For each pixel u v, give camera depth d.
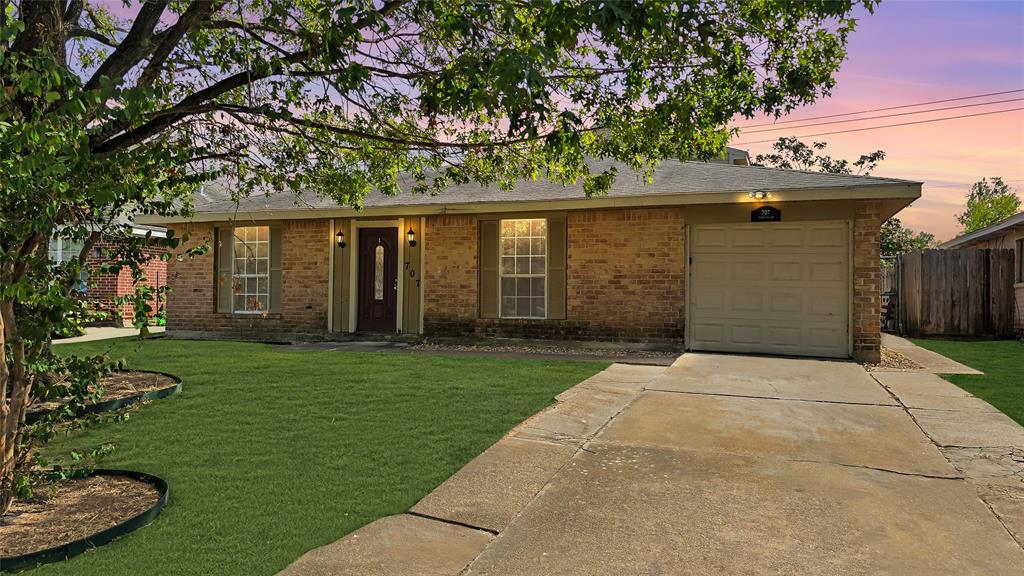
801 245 10.23
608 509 3.75
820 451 4.89
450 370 8.37
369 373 8.08
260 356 9.75
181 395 6.72
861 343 9.82
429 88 4.80
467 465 4.48
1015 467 4.50
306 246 13.15
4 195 2.88
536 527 3.49
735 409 6.25
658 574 2.96
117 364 4.18
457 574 2.95
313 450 4.77
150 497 3.80
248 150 6.31
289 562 2.99
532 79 3.54
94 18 6.32
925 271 14.61
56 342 11.94
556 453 4.81
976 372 8.65
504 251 12.05
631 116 5.87
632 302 11.12
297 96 5.95
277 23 5.44
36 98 3.47
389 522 3.50
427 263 12.41
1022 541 3.31
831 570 2.99
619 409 6.25
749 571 2.99
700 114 5.52
